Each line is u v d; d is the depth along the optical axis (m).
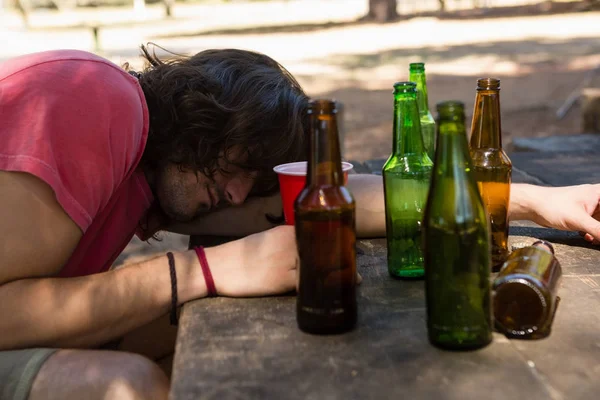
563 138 3.90
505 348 1.08
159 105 1.58
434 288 1.07
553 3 21.44
